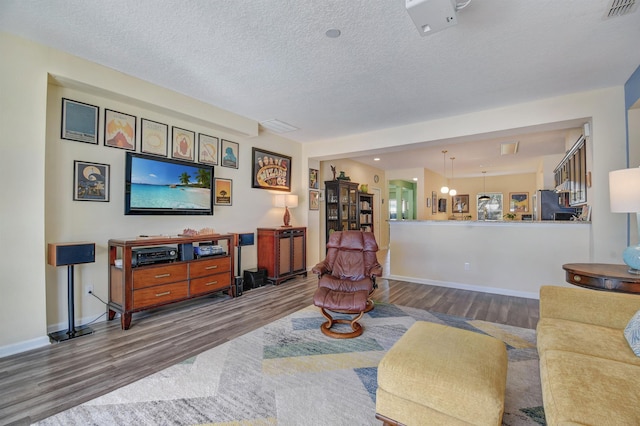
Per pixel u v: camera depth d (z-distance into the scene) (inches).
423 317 125.7
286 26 86.7
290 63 108.1
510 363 86.7
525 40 93.4
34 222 95.9
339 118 167.9
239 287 158.1
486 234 169.9
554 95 135.7
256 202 189.9
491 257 168.1
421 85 125.9
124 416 64.4
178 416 64.3
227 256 151.7
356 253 143.4
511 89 129.3
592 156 130.9
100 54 103.0
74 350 94.7
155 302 120.4
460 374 52.1
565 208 220.7
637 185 83.7
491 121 152.7
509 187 385.7
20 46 93.1
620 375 48.4
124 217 127.0
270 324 117.2
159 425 61.7
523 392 72.7
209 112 148.3
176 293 127.9
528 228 159.3
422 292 166.6
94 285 118.7
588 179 140.9
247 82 123.7
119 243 114.3
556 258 152.9
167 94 130.7
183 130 147.3
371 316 127.1
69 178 111.3
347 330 111.4
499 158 283.1
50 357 90.0
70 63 102.9
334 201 255.6
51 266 107.7
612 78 118.7
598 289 86.8
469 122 158.9
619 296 73.3
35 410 66.1
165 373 81.4
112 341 101.4
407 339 65.7
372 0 75.7
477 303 146.4
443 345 62.4
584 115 131.3
